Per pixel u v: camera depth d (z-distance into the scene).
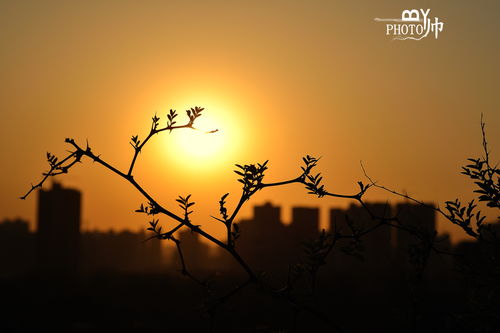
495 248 5.32
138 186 5.00
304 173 5.10
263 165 5.01
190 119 5.15
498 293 5.28
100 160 5.04
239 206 4.95
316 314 4.84
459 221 5.48
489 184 5.52
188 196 4.94
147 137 5.12
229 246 4.90
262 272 4.91
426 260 5.24
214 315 4.82
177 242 4.89
